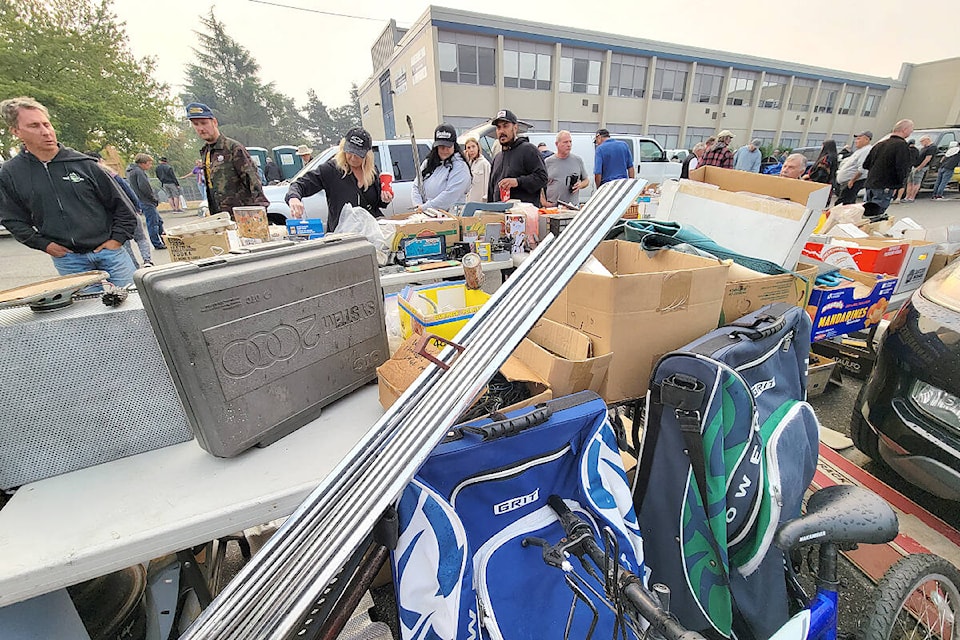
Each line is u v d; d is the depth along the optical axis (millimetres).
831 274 1892
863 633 936
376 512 594
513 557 815
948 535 1431
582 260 884
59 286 818
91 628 951
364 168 3053
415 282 2037
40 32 16656
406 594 751
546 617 832
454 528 721
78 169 2439
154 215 7016
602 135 6246
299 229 2162
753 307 1328
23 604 762
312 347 992
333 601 682
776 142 24297
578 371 981
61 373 794
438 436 656
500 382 1141
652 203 3289
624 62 18469
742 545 962
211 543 1256
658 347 1117
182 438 954
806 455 1037
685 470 934
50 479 839
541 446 815
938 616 1047
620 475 866
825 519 833
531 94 17172
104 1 18266
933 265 2619
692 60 19531
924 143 9391
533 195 3662
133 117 18438
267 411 916
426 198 3783
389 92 22016
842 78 24375
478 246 2186
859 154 6910
